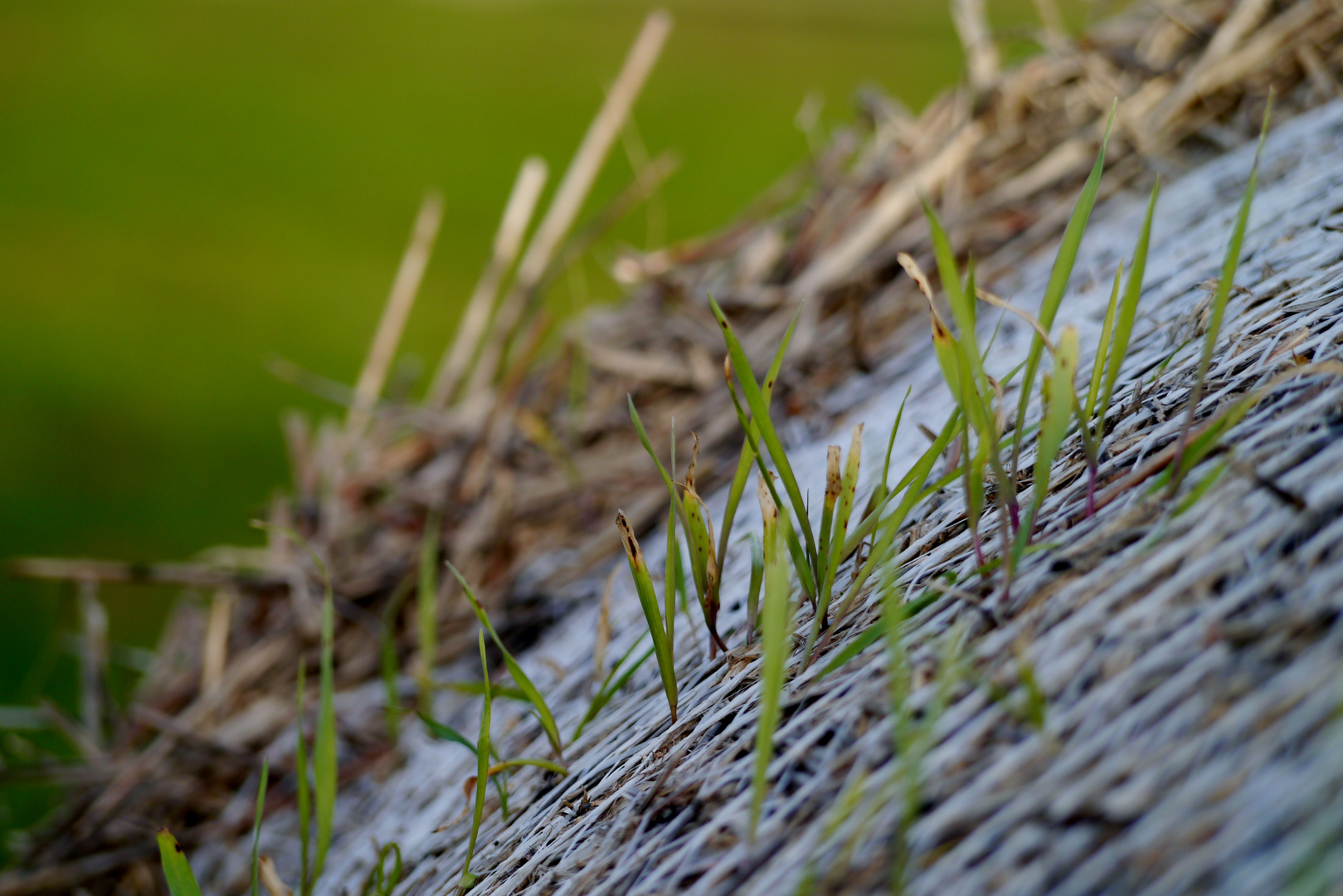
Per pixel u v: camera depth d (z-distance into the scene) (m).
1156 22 1.18
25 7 9.14
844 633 0.70
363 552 1.14
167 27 9.01
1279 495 0.65
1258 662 0.63
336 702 1.02
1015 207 1.08
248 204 4.81
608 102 1.25
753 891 0.65
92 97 6.55
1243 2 1.05
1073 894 0.62
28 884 0.93
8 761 1.08
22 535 2.33
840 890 0.63
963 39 1.24
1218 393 0.69
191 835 0.96
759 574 0.71
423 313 3.69
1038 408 0.75
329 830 0.70
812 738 0.67
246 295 3.81
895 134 1.24
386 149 5.75
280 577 1.08
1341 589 0.63
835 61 8.13
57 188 4.90
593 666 0.82
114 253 4.17
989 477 0.72
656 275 1.16
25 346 3.38
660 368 1.11
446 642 1.01
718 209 4.47
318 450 1.25
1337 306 0.70
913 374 0.89
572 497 1.07
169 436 2.90
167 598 2.26
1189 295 0.77
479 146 5.73
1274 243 0.76
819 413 0.94
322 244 4.33
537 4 12.23
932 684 0.66
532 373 1.23
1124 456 0.69
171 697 1.12
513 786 0.77
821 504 0.79
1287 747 0.62
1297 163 0.84
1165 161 1.00
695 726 0.70
